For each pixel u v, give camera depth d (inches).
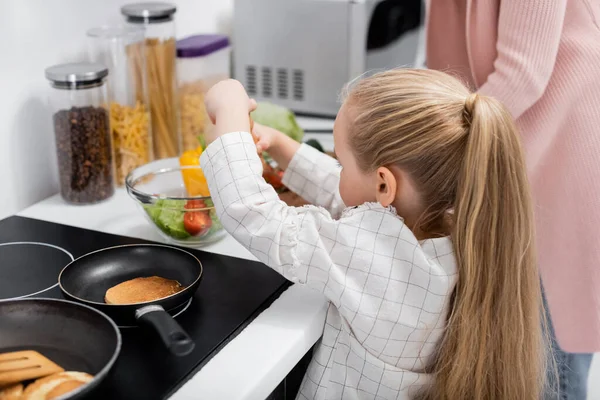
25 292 39.8
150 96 57.0
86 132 50.6
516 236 38.8
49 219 49.7
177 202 44.2
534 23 49.3
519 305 39.7
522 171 38.8
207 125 62.7
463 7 59.4
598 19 53.9
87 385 28.4
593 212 54.2
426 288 37.5
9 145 50.6
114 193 54.6
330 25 71.4
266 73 76.5
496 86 52.3
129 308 34.5
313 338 38.6
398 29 74.3
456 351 39.0
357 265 37.3
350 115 40.7
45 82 52.6
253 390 32.5
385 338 37.8
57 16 52.4
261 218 38.5
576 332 57.1
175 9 57.1
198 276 38.2
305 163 49.9
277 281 41.7
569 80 53.7
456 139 37.6
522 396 41.1
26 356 32.0
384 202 39.1
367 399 40.2
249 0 73.9
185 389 32.1
